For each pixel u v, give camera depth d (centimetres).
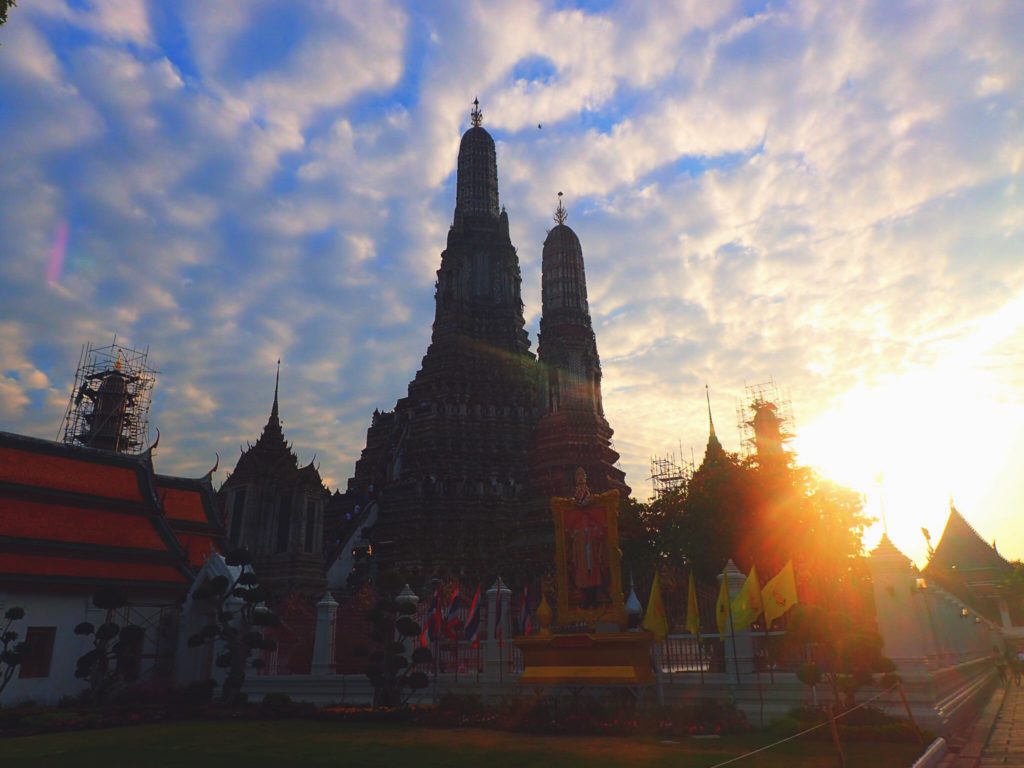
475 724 2480
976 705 3067
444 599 4212
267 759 1892
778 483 4441
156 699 3319
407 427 10306
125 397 7088
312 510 8512
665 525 5475
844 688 2173
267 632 3797
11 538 3491
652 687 2581
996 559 10531
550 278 10219
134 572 3856
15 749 2142
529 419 10112
